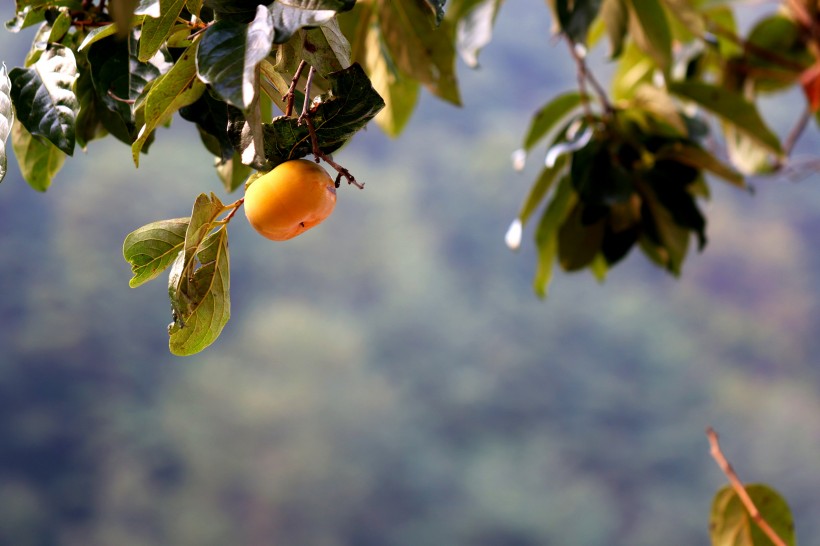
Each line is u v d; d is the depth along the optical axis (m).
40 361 56.16
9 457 53.22
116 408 56.03
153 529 51.22
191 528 51.16
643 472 60.66
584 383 64.75
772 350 67.56
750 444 61.88
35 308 57.94
